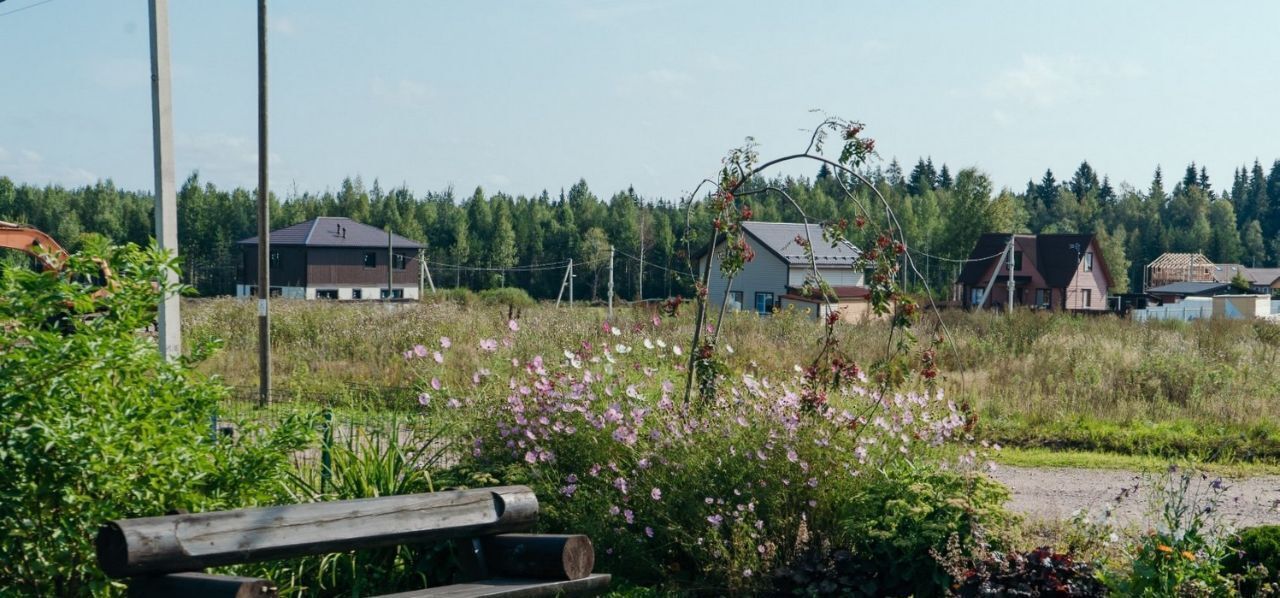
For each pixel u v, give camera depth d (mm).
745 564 6383
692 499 6762
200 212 95375
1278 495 10000
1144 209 134875
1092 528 6961
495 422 7355
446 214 107250
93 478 4426
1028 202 140750
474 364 10797
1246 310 45906
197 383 5113
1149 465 11445
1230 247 121938
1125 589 5527
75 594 4641
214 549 4008
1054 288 62031
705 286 8656
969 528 6086
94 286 4926
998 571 5812
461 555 4969
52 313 4719
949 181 138250
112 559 3854
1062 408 14070
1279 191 152375
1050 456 11836
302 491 6391
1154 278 102812
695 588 6523
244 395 14289
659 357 9305
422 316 23156
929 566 5996
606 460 7047
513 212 109062
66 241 97188
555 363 8734
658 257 91188
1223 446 12312
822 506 6809
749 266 51781
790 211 99375
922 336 21234
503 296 55844
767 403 7516
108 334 4711
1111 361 17750
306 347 20031
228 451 5141
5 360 4387
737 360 15477
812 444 6891
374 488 6527
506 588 4633
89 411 4523
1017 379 16047
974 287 62656
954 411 7973
